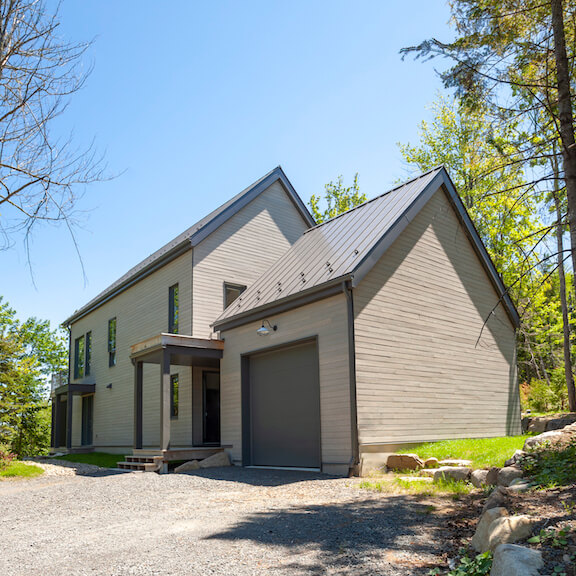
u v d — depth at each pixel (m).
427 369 12.55
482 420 13.88
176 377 17.23
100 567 4.77
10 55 6.36
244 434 13.79
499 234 19.97
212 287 17.09
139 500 8.45
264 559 4.79
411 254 12.88
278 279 14.25
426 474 9.47
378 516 6.25
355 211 15.37
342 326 11.24
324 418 11.38
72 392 22.94
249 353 13.94
